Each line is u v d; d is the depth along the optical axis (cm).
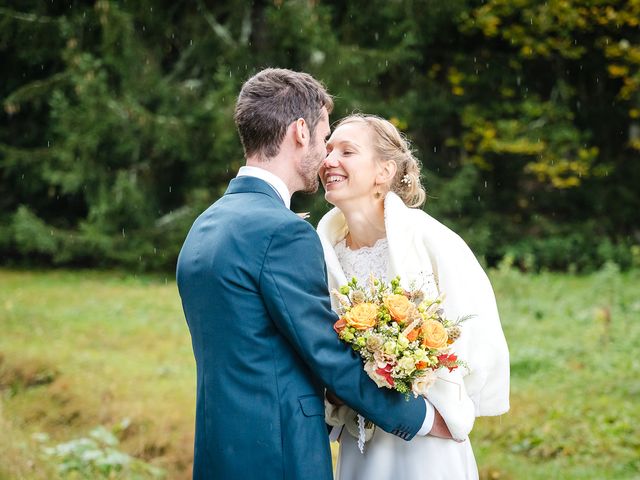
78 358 766
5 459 429
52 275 1483
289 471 218
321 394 234
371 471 259
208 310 224
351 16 1566
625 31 1630
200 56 1542
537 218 1656
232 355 221
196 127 1498
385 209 261
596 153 1606
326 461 224
